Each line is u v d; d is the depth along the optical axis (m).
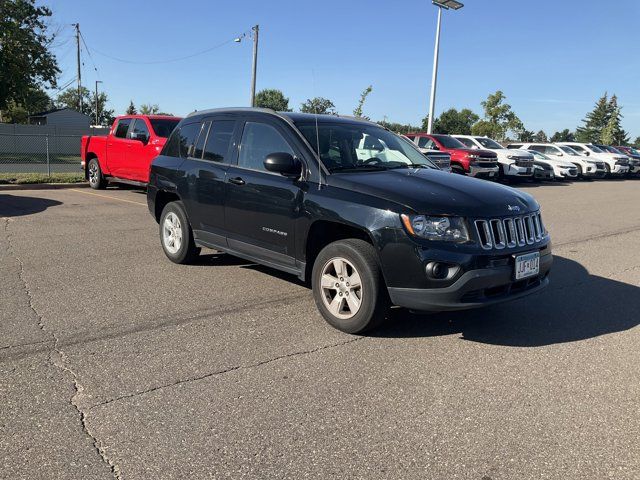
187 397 3.46
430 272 4.03
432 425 3.19
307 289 5.81
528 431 3.14
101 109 85.25
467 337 4.58
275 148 5.26
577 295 5.93
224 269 6.57
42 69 45.03
